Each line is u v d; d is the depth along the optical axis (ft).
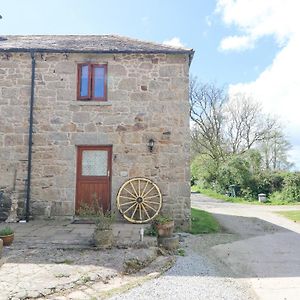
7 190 31.24
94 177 31.94
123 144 31.76
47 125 31.99
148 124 31.91
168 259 20.65
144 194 31.04
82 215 30.99
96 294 14.60
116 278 16.75
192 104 102.12
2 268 17.10
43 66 32.68
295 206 58.18
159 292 15.26
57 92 32.37
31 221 30.45
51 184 31.37
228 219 40.73
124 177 31.42
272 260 21.70
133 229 26.86
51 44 34.47
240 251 24.06
